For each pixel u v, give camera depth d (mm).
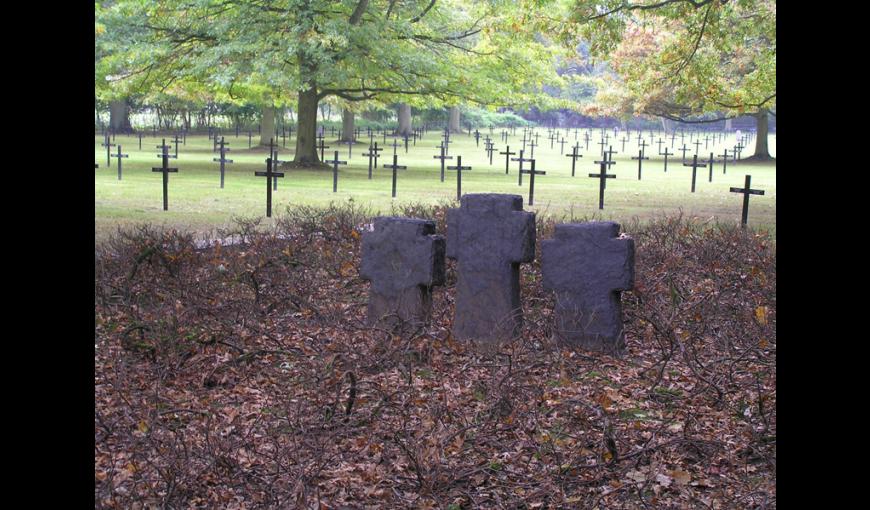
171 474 5730
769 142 79875
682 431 6902
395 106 79812
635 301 11102
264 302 10883
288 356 8875
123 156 28938
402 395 7707
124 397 7414
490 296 9500
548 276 9391
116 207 20797
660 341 9641
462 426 6863
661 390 8094
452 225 9688
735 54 42094
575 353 9133
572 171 36281
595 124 107188
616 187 30656
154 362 8445
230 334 9430
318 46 32625
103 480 5816
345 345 9211
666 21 27781
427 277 9656
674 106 51938
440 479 5891
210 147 52406
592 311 9227
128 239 13500
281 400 7590
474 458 6363
